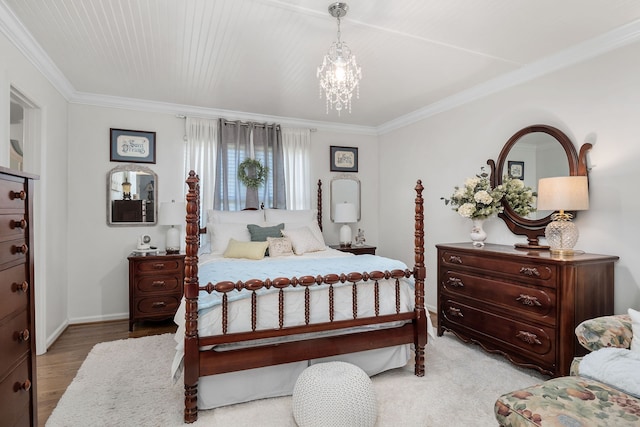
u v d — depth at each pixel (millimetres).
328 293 2242
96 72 3021
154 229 3928
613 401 1278
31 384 1302
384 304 2396
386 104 3953
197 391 1928
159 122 3961
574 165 2600
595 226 2490
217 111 4129
